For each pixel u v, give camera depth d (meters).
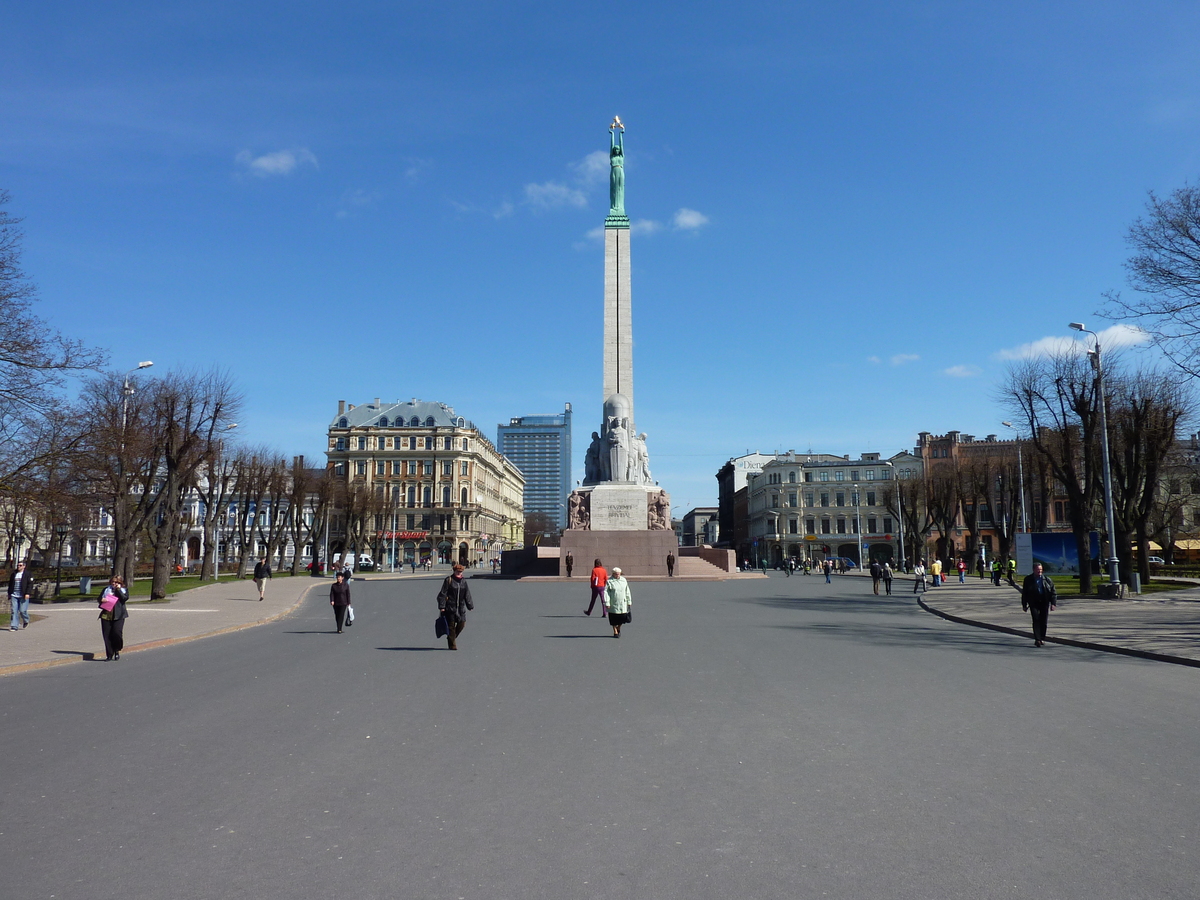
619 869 6.19
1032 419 43.16
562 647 19.70
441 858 6.41
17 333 24.48
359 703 12.66
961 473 75.94
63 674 16.70
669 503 57.66
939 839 6.80
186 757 9.49
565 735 10.45
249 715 11.84
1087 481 40.72
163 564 40.44
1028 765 9.02
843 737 10.33
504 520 156.62
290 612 33.19
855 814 7.43
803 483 119.62
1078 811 7.49
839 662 17.11
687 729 10.77
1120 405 46.69
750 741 10.12
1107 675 15.51
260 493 68.19
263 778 8.60
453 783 8.39
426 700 12.86
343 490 93.06
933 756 9.41
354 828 7.09
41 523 43.09
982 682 14.57
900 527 88.06
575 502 56.78
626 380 59.09
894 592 47.25
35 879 6.04
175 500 42.81
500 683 14.46
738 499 148.62
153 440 41.00
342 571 25.06
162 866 6.27
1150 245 25.14
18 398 25.38
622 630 23.70
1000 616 28.11
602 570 28.39
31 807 7.71
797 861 6.34
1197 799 7.81
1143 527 47.38
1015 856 6.42
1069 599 36.66
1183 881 5.94
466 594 19.73
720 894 5.74
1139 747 9.80
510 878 6.03
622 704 12.48
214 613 31.56
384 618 29.61
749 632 23.17
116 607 19.06
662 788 8.22
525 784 8.36
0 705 13.09
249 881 5.98
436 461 118.94
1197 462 62.97
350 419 124.31
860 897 5.68
